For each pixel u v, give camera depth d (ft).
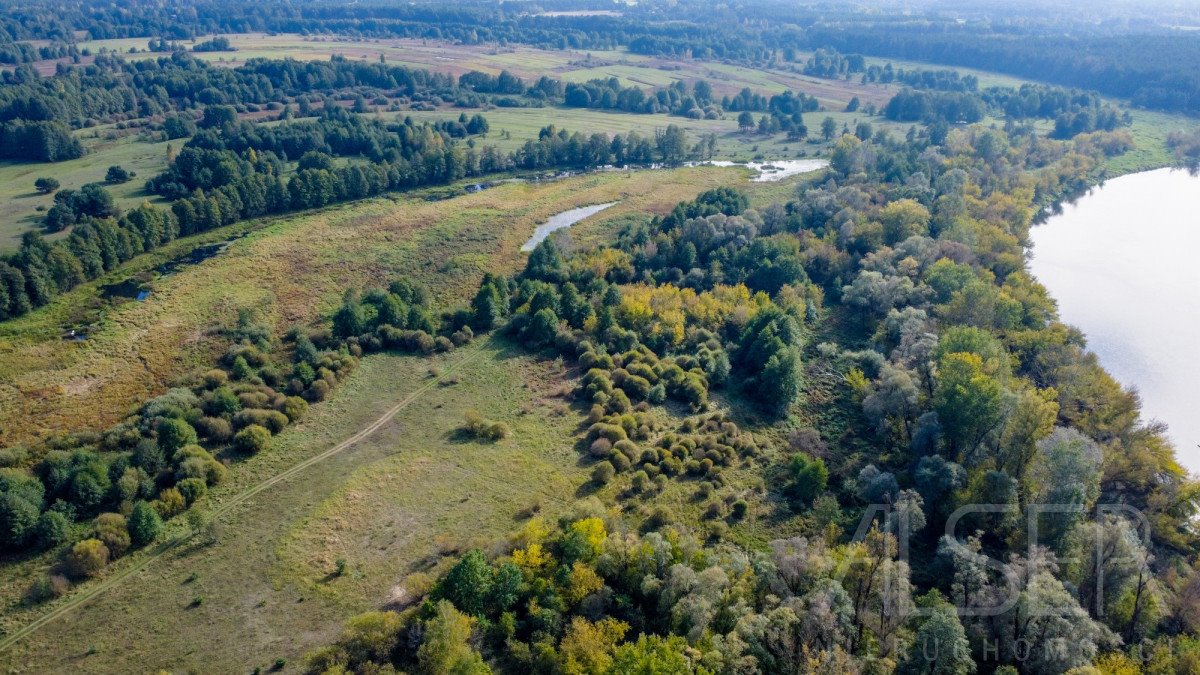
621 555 232.73
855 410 350.84
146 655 215.51
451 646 199.52
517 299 441.68
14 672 210.18
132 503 271.28
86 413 334.24
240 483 289.12
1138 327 438.40
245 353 376.07
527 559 232.32
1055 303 437.17
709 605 209.26
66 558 247.29
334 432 325.21
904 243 463.83
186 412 319.68
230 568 247.29
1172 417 359.25
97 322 412.57
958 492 264.93
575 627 207.00
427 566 247.50
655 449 309.22
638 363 369.30
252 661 212.84
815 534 267.59
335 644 213.66
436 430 328.08
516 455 310.04
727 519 278.26
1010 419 278.05
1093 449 268.21
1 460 290.76
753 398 360.07
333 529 264.31
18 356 374.63
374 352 391.24
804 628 199.82
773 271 444.14
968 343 327.06
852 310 442.50
